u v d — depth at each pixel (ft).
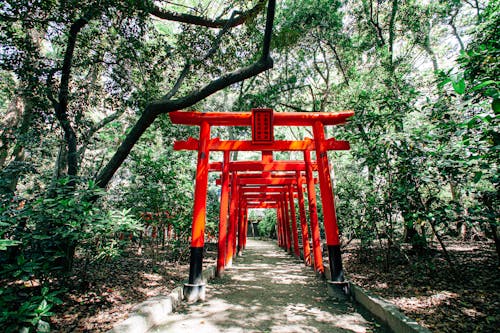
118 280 18.67
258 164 31.45
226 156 27.50
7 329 8.13
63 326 11.18
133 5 16.07
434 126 15.34
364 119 18.51
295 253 40.09
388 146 16.26
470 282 15.10
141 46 18.99
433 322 10.84
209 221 34.27
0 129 24.00
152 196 23.39
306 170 26.30
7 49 16.72
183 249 27.09
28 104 24.36
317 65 41.37
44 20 15.85
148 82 22.08
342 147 20.40
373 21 32.14
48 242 12.10
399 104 17.98
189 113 19.75
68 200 11.83
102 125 31.40
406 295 14.61
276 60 38.32
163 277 20.99
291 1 33.63
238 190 46.09
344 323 12.87
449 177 15.08
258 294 18.49
